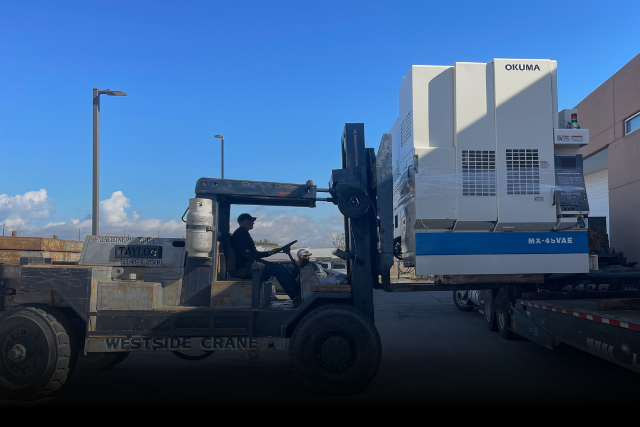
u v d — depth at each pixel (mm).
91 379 5785
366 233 5328
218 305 5242
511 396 4867
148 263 5371
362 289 5266
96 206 12195
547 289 6988
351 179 5379
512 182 5578
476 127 5633
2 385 4809
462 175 5578
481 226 5625
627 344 4172
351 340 4898
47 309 5035
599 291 6801
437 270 5574
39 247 7266
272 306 5500
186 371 6191
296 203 6121
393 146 7039
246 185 5445
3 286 5227
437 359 6770
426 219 5535
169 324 5016
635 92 9727
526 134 5629
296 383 5520
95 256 5387
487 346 7734
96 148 12234
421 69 5738
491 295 9188
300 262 5602
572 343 5305
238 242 5703
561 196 5535
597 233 9000
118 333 5004
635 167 9789
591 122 11727
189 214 5164
